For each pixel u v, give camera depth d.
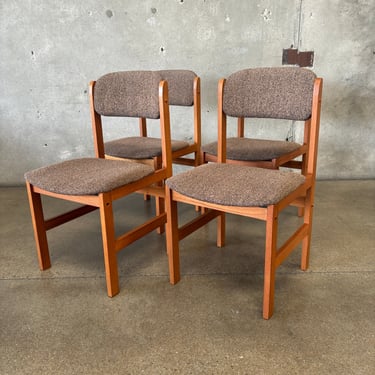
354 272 1.48
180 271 1.52
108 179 1.27
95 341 1.13
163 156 1.53
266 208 1.11
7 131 2.59
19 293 1.39
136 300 1.33
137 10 2.33
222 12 2.32
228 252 1.68
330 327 1.17
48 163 2.67
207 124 2.55
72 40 2.40
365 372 0.99
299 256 1.61
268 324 1.19
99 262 1.62
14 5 2.33
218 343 1.11
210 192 1.17
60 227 1.99
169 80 2.04
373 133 2.56
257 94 1.48
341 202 2.25
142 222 2.05
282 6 2.29
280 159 1.69
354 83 2.45
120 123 2.58
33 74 2.47
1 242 1.81
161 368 1.02
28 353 1.08
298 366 1.02
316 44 2.37
